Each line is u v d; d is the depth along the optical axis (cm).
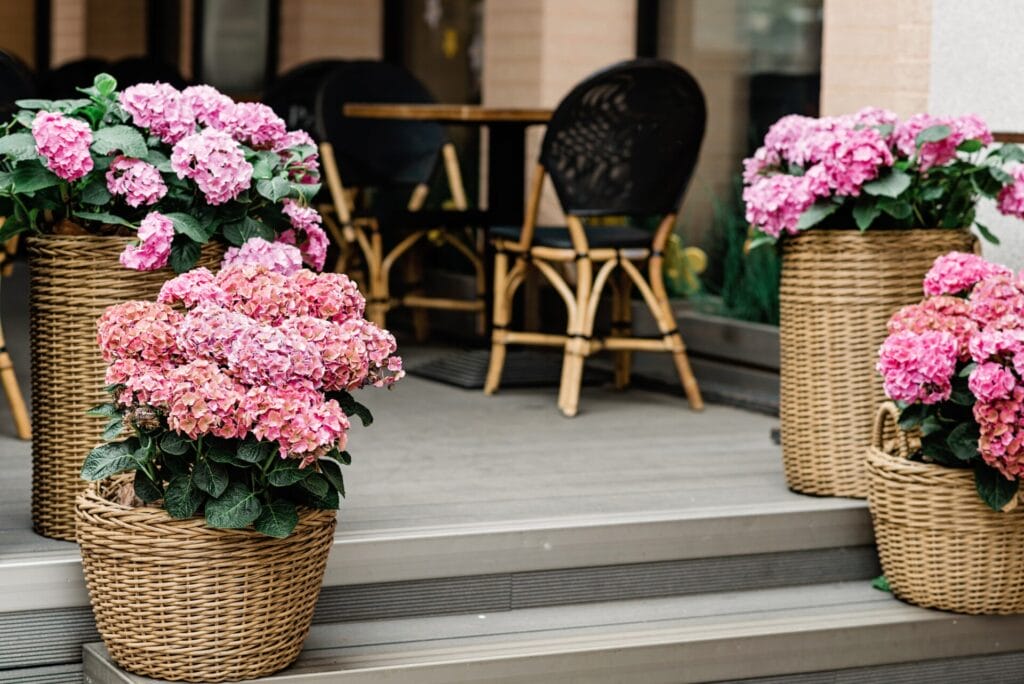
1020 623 426
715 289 679
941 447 414
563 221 727
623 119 570
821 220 457
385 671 366
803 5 645
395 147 736
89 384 394
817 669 409
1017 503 409
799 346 460
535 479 475
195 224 387
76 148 378
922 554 420
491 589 412
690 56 715
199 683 348
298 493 353
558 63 736
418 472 483
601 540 421
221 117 397
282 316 351
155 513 339
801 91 645
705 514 435
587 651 386
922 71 551
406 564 402
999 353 396
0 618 370
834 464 457
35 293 398
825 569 449
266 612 349
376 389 636
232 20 1071
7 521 418
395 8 923
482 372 645
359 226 714
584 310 583
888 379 402
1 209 396
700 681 399
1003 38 518
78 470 396
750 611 421
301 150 412
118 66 802
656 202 585
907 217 454
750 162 475
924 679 422
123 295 391
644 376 657
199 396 326
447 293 799
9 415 552
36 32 1314
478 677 376
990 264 425
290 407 330
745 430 562
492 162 657
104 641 358
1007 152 455
